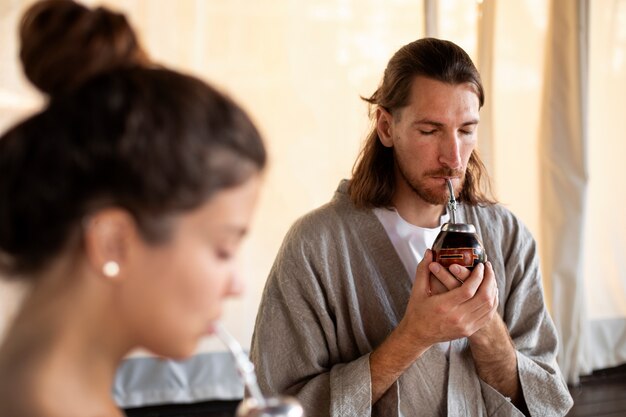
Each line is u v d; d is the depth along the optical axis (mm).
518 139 3346
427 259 1153
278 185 3053
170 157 518
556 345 1403
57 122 530
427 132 1222
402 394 1264
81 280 538
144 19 2861
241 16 2973
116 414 569
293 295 1279
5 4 2625
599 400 3186
